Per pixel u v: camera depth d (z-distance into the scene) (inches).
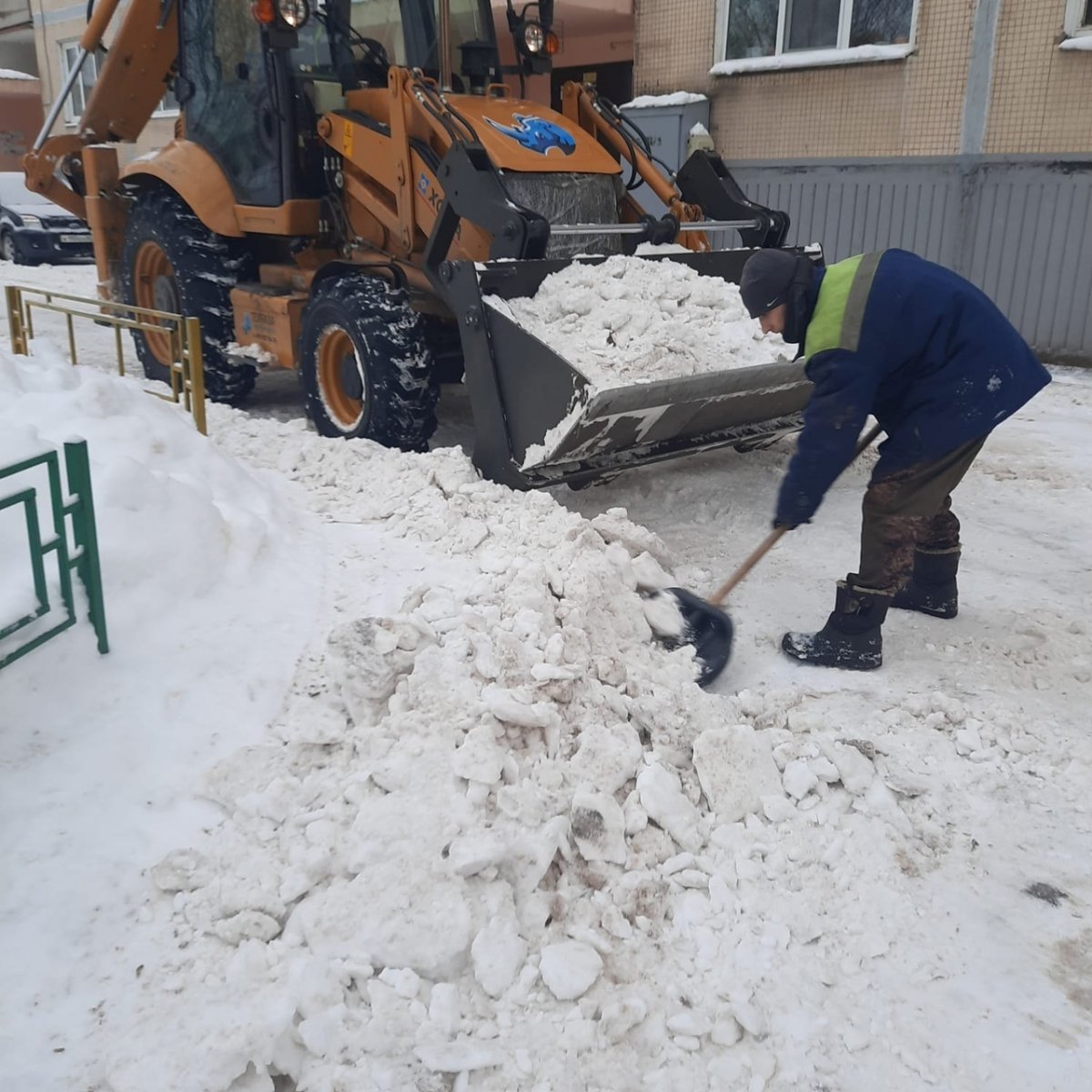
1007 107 324.5
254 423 228.1
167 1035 75.3
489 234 195.5
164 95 284.0
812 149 376.8
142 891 89.3
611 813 96.6
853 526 189.2
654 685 118.7
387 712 111.3
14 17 732.0
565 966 82.7
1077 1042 79.6
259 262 253.4
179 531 135.7
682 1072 76.5
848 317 117.9
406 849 89.4
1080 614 152.9
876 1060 78.0
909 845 100.6
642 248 209.3
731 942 88.1
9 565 114.1
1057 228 322.0
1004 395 121.7
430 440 231.1
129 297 271.1
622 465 179.8
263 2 200.1
